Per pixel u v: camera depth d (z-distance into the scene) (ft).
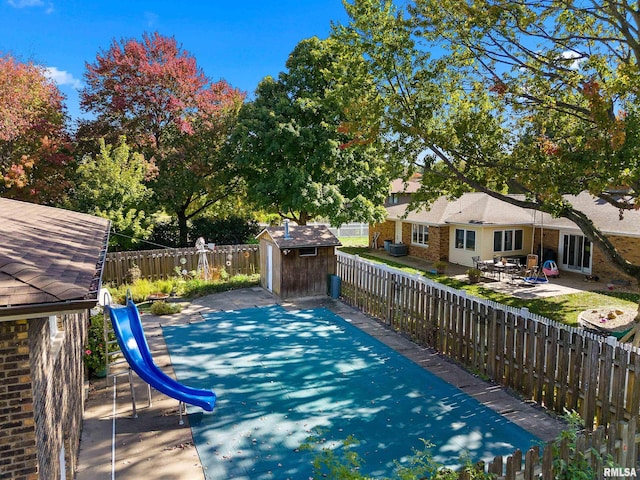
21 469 13.19
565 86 38.88
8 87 63.77
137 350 26.84
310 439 17.29
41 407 14.38
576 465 16.07
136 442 22.54
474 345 31.65
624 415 22.68
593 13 32.14
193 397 25.23
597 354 23.30
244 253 66.28
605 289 57.98
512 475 14.93
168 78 74.54
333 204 67.87
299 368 32.17
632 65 30.96
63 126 73.97
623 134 27.68
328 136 70.03
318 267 53.52
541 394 26.61
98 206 61.21
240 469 20.30
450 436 23.06
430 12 35.94
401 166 41.52
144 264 60.75
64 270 14.79
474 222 71.15
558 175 32.37
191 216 84.07
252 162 72.95
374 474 19.80
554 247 72.23
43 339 15.03
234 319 44.62
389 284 42.37
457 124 39.01
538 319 27.99
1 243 16.28
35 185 66.54
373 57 37.83
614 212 63.77
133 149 73.92
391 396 27.68
